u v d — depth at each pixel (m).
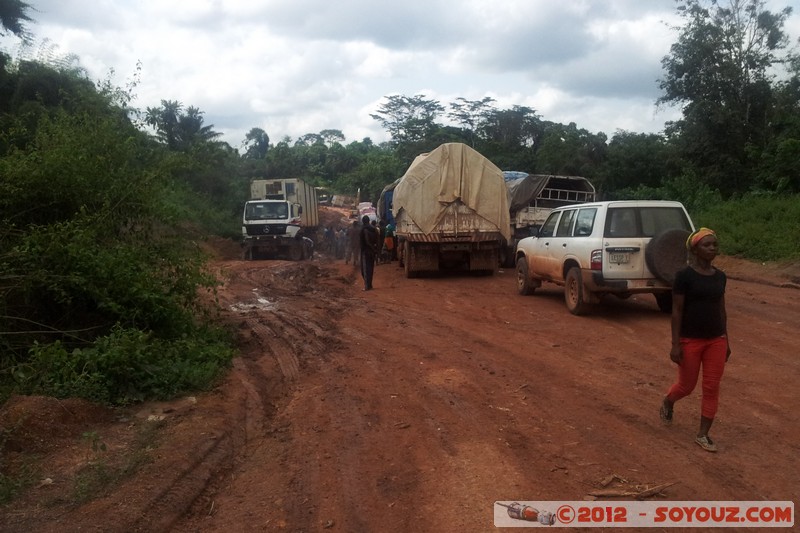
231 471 4.96
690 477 4.59
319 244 33.41
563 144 40.16
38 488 4.25
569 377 7.14
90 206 8.38
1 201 7.70
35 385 5.88
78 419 5.42
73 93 18.17
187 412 5.91
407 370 7.62
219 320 10.06
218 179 35.09
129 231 8.77
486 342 8.96
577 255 10.46
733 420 5.70
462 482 4.59
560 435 5.43
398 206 17.09
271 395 6.89
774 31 26.67
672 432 5.43
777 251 16.39
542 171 41.31
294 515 4.20
